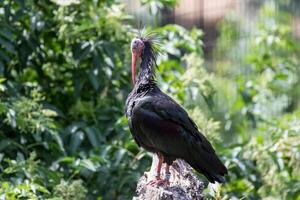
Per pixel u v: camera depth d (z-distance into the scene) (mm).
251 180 13211
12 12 13086
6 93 12609
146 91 10992
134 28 14414
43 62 13570
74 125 12664
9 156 12297
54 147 12320
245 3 21672
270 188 13281
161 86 13250
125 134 12711
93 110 12922
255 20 20984
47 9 13320
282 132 13398
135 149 12820
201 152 10414
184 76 13133
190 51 14203
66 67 13547
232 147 13344
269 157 12883
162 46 13383
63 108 13562
